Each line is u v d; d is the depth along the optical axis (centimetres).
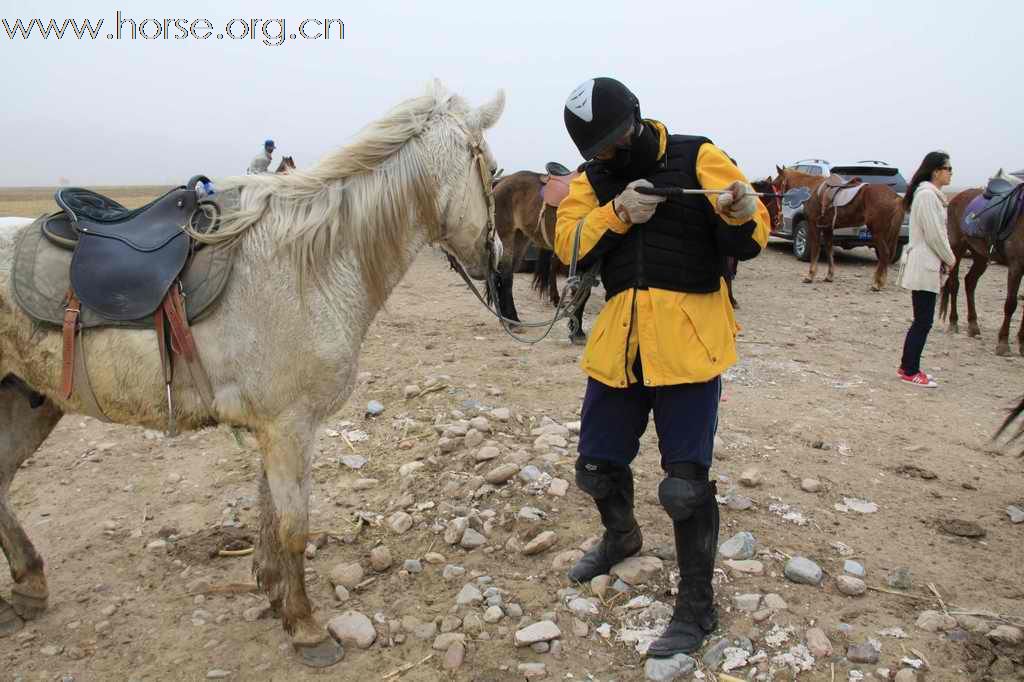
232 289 265
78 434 526
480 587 331
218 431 524
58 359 271
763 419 543
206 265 265
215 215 269
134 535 389
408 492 422
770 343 805
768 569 338
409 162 288
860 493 427
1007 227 771
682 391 274
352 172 280
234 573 355
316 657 288
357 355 289
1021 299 1131
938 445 508
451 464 450
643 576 327
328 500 421
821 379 660
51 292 268
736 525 380
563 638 296
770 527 379
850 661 279
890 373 692
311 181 275
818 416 555
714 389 280
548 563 348
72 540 387
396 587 337
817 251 1283
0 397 307
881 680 270
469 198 307
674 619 289
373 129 285
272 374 265
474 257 319
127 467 474
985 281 1347
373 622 312
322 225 269
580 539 364
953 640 289
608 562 333
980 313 1041
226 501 427
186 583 347
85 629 314
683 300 271
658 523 379
